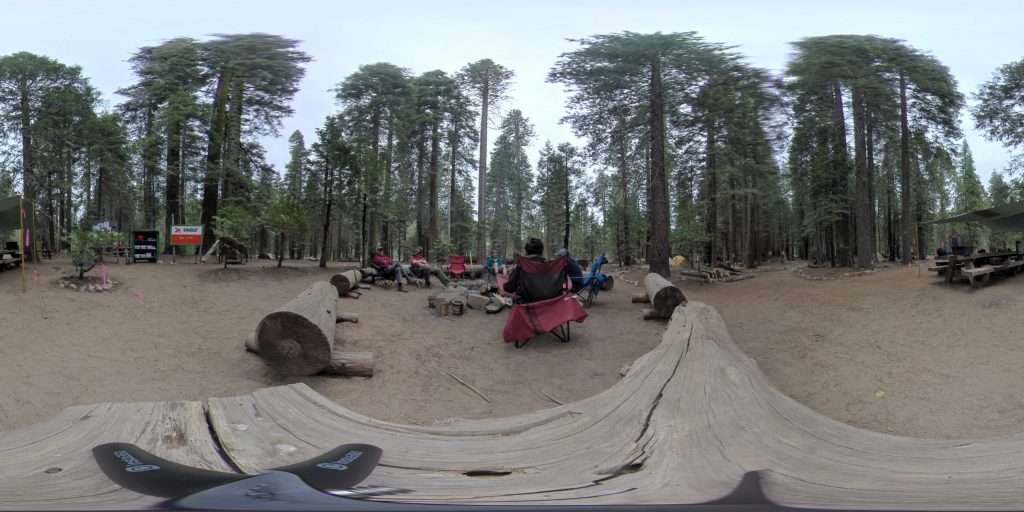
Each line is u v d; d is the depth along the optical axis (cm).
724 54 1742
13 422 461
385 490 102
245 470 147
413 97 3584
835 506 86
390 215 2295
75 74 2758
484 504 91
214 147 1986
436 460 151
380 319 946
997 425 455
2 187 2603
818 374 659
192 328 817
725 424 197
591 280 1128
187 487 102
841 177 2386
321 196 1816
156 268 1325
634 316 1039
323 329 609
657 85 1761
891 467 130
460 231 4181
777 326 952
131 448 161
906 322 852
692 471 131
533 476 129
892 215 3186
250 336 718
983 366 604
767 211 4094
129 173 2995
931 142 2330
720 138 2323
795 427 195
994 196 2572
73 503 93
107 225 1433
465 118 3819
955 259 1093
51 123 2616
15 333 691
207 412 234
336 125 1808
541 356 773
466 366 727
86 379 572
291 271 1520
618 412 234
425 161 3878
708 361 343
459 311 1021
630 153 1989
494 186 5678
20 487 112
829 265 2688
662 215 1792
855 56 1959
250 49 2048
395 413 548
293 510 77
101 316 819
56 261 1488
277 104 2206
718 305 1291
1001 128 2330
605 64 1783
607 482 120
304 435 200
